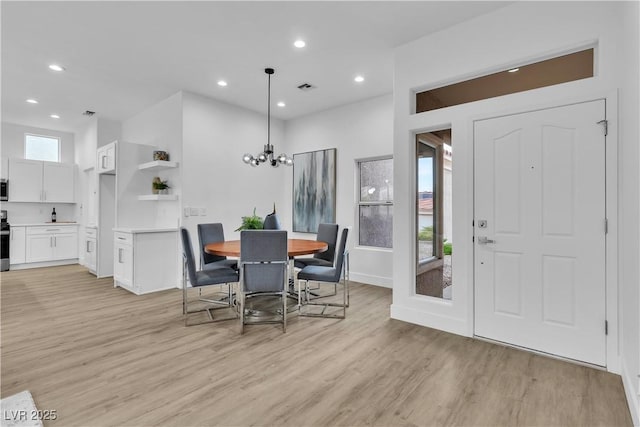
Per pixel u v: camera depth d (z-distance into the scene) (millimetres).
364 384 2098
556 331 2461
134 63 3740
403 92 3270
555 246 2463
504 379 2156
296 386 2074
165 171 4902
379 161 4902
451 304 2977
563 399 1929
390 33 3088
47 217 6543
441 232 3156
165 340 2783
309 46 3350
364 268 4953
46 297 4121
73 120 5906
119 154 4762
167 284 4562
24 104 5086
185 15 2830
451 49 2961
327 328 3082
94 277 5266
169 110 4789
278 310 3623
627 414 1788
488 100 2770
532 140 2559
